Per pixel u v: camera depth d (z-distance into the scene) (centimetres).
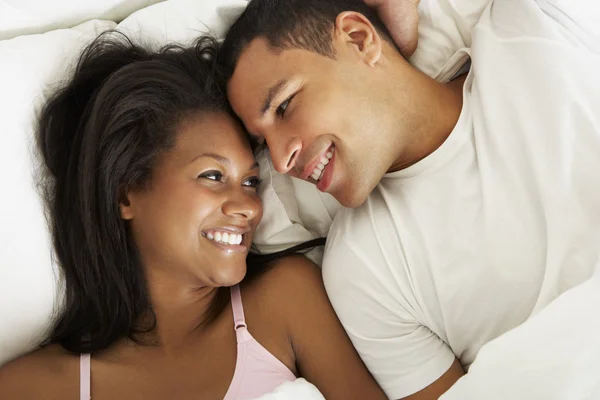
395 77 110
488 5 121
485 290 104
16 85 116
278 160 107
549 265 97
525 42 110
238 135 112
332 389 113
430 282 108
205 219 107
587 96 104
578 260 96
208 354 114
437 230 107
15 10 124
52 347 115
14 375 109
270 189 122
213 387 111
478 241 104
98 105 112
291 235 123
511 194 103
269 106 107
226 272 109
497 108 107
